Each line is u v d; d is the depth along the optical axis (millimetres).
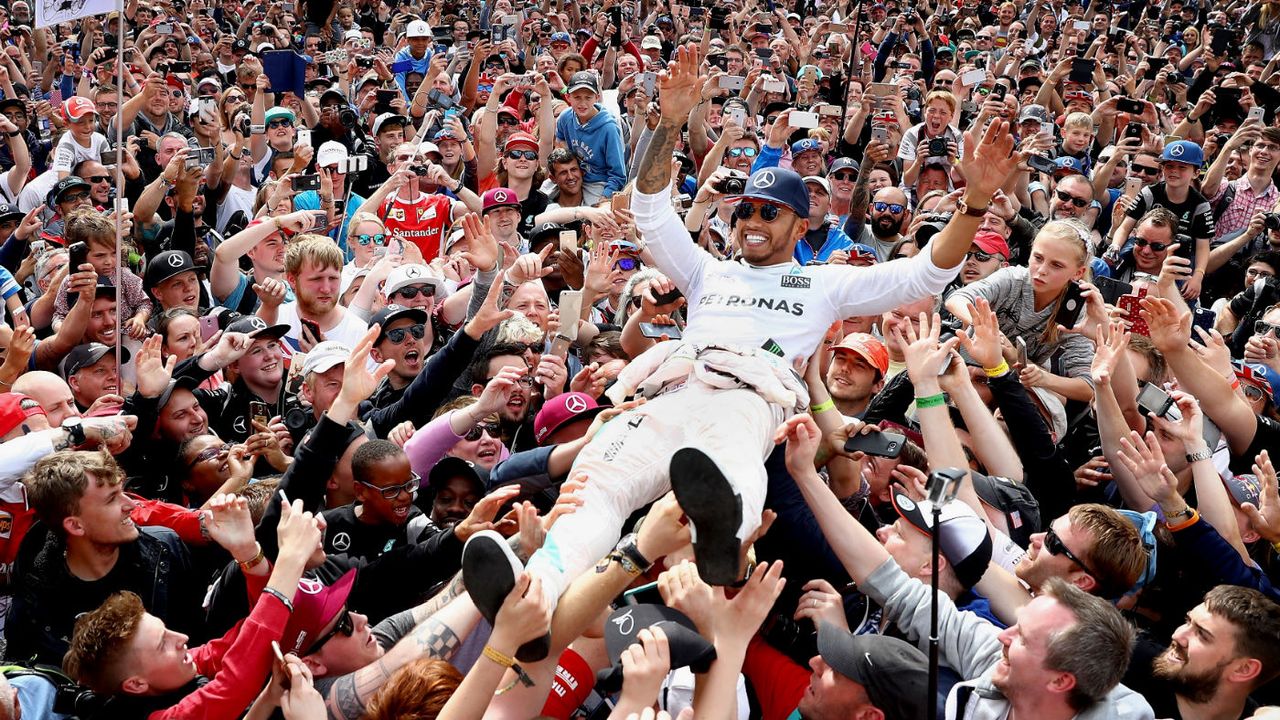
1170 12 22828
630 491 3771
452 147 10852
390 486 4602
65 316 7297
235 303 8156
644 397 4152
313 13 18391
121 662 3816
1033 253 6078
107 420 4973
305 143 10258
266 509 4504
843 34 17469
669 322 6266
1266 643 3863
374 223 8516
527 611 3186
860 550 4004
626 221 7914
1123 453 4793
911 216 9891
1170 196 10148
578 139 10969
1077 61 14164
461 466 4801
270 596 3791
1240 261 9852
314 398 6082
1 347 6957
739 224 4258
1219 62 17719
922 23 20078
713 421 3803
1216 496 5094
